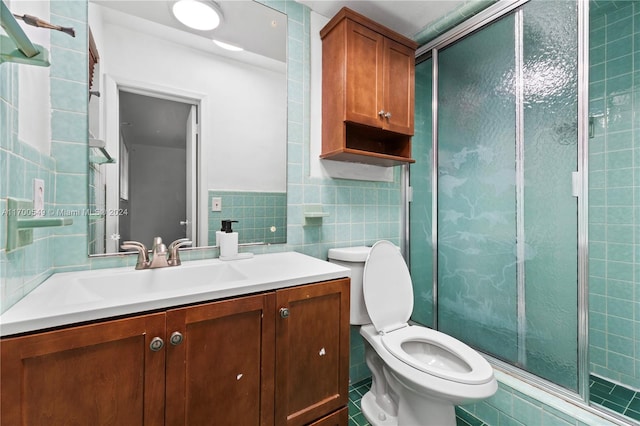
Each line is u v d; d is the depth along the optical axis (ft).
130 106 3.83
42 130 3.00
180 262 3.85
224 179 4.53
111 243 3.65
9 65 2.17
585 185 4.00
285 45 5.04
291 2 5.08
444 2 5.17
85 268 3.45
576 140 4.09
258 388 2.95
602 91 5.74
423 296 6.55
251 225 4.77
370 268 4.85
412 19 5.66
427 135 6.39
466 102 5.60
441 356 4.44
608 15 5.65
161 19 4.06
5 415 1.85
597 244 5.80
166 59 4.09
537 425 4.10
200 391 2.60
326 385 3.51
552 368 4.35
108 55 3.68
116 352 2.22
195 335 2.57
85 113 3.48
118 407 2.23
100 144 3.60
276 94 4.98
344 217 5.79
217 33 4.48
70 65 3.38
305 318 3.33
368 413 4.68
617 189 5.56
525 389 4.33
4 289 2.07
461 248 5.74
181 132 4.20
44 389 1.97
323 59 5.37
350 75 4.84
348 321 3.70
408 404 4.12
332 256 5.33
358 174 5.96
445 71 5.98
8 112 2.14
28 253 2.55
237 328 2.82
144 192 3.91
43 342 1.95
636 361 5.28
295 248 5.18
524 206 4.72
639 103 5.30
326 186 5.55
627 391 5.24
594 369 5.77
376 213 6.29
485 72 5.27
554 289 4.35
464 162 5.66
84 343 2.08
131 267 3.68
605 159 5.70
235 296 2.81
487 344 5.27
